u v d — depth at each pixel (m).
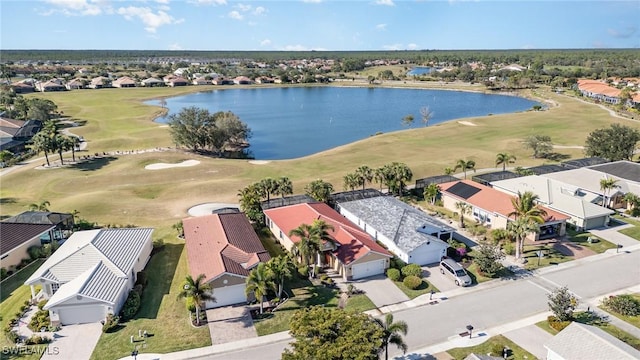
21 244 51.84
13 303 43.78
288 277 46.66
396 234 54.03
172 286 46.78
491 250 48.72
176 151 107.25
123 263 45.81
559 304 38.81
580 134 120.94
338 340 28.06
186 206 70.81
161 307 42.81
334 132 144.38
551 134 122.19
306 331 29.28
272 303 43.03
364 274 48.56
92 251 46.44
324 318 30.05
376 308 42.19
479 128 133.12
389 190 75.31
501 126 135.25
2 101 165.50
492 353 34.97
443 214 67.06
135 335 38.19
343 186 79.00
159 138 122.81
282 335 38.09
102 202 71.44
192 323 39.81
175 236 59.19
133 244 50.53
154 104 197.88
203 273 43.06
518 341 36.88
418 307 42.34
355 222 61.12
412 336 37.72
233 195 75.50
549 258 52.16
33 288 43.47
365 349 27.14
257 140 133.12
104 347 36.53
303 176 86.81
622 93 167.38
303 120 165.25
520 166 92.44
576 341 31.97
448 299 43.72
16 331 38.91
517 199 55.72
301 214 58.34
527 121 141.50
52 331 38.75
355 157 100.88
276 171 90.62
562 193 65.38
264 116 173.88
